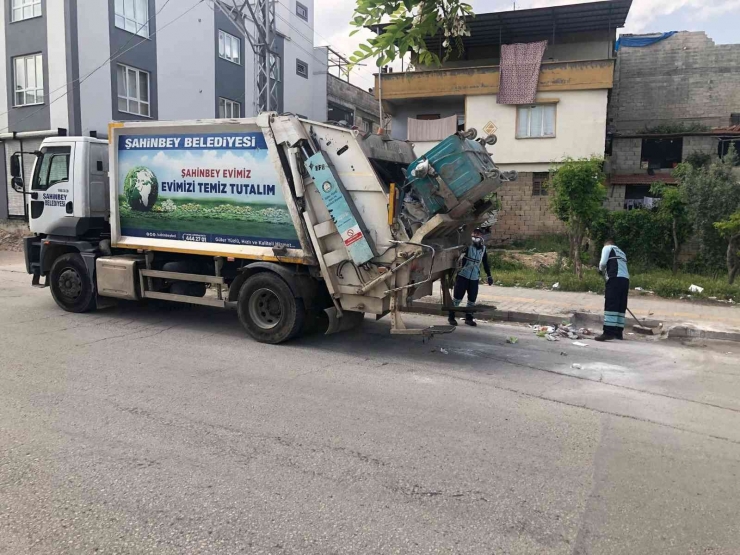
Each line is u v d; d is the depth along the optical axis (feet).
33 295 36.27
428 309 34.14
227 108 87.92
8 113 66.49
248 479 12.91
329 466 13.65
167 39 74.49
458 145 21.54
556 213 49.67
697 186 52.26
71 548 10.24
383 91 73.05
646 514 11.82
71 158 29.66
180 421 16.24
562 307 35.45
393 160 25.61
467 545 10.55
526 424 16.76
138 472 13.14
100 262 29.09
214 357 23.12
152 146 27.53
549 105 68.69
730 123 86.38
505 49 68.64
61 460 13.66
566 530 11.14
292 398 18.45
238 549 10.28
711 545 10.74
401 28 8.75
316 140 23.94
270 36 65.05
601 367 23.61
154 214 27.86
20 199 67.67
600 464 14.17
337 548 10.37
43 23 62.95
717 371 23.54
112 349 23.88
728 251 44.68
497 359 24.38
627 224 55.36
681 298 40.01
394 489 12.60
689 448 15.34
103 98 65.82
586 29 73.87
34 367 21.03
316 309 26.23
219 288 26.94
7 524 10.96
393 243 22.67
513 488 12.80
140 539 10.55
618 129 90.27
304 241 24.26
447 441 15.33
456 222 24.02
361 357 23.93
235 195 25.72
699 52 87.20
